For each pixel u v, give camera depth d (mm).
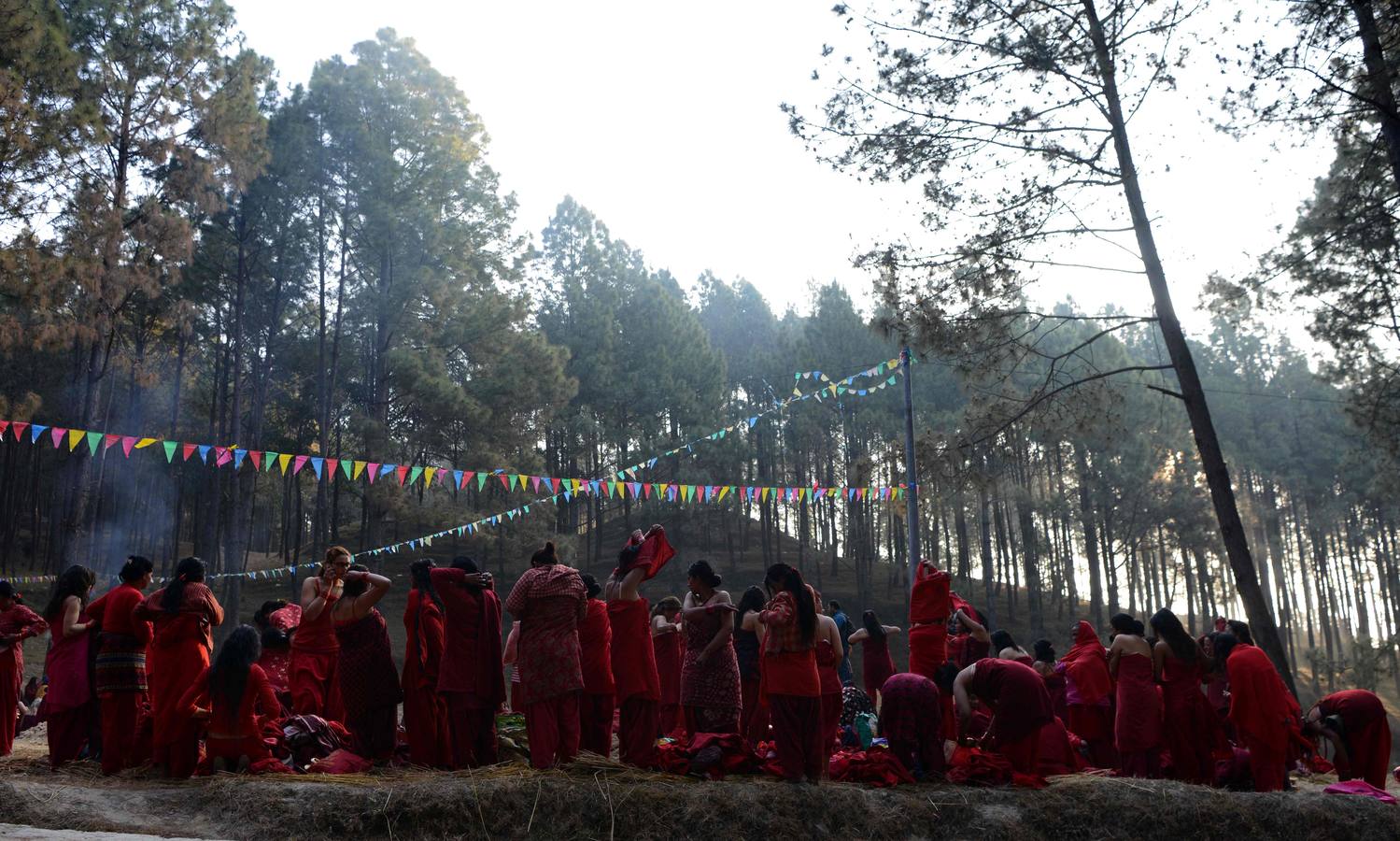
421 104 38781
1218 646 8789
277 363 39500
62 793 5957
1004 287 15398
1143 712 8484
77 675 7477
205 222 34000
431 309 39719
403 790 5926
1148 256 14445
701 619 7707
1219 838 6840
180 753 6695
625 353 49375
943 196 15148
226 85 28109
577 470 49438
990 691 7805
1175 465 42562
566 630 6863
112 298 24859
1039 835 6586
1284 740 8062
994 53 14609
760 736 8234
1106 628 40281
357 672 7234
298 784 6113
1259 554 48062
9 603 8117
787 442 47750
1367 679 36156
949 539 54438
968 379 16016
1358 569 53969
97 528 36375
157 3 26703
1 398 24359
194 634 7008
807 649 6887
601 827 5887
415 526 43938
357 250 39250
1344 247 16531
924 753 7371
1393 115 13070
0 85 21078
